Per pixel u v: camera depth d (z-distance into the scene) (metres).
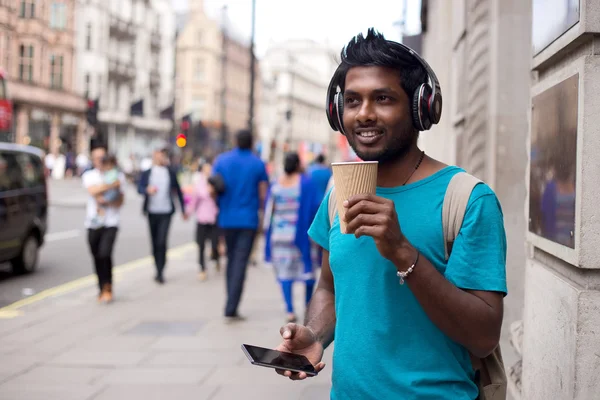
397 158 1.89
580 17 2.14
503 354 4.82
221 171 7.38
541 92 2.64
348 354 1.81
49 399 4.77
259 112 102.12
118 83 60.78
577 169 2.15
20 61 48.31
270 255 7.70
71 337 6.70
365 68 1.85
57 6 51.53
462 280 1.73
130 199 33.47
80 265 12.12
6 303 8.62
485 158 5.44
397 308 1.78
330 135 134.50
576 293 2.19
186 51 78.75
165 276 10.91
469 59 5.64
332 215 2.02
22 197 10.70
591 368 2.17
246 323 7.33
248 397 4.83
